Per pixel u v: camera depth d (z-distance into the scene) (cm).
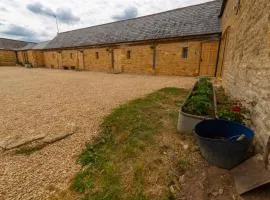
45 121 403
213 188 201
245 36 383
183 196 196
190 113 338
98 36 1944
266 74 240
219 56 1036
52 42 2661
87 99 589
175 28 1306
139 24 1666
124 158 261
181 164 246
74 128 364
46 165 253
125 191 203
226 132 274
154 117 406
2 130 358
